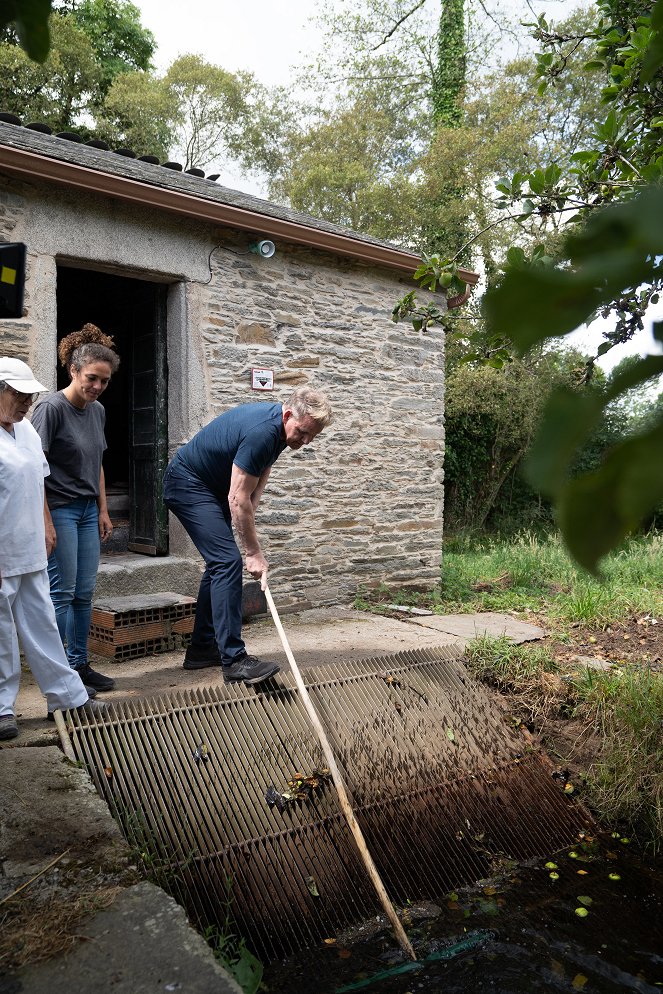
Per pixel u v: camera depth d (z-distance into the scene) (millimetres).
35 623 3244
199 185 5871
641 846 3822
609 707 4254
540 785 4027
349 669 4293
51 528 3492
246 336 5703
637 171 2756
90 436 3826
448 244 13508
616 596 6328
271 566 5938
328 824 3354
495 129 13859
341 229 6613
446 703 4254
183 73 17781
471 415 11500
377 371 6562
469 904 3273
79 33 15969
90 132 16297
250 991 2588
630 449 223
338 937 2998
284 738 3627
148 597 4957
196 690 3723
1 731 3111
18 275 2379
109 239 4957
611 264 194
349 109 16281
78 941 1832
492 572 7781
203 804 3203
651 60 362
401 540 6785
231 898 2928
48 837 2354
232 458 3857
